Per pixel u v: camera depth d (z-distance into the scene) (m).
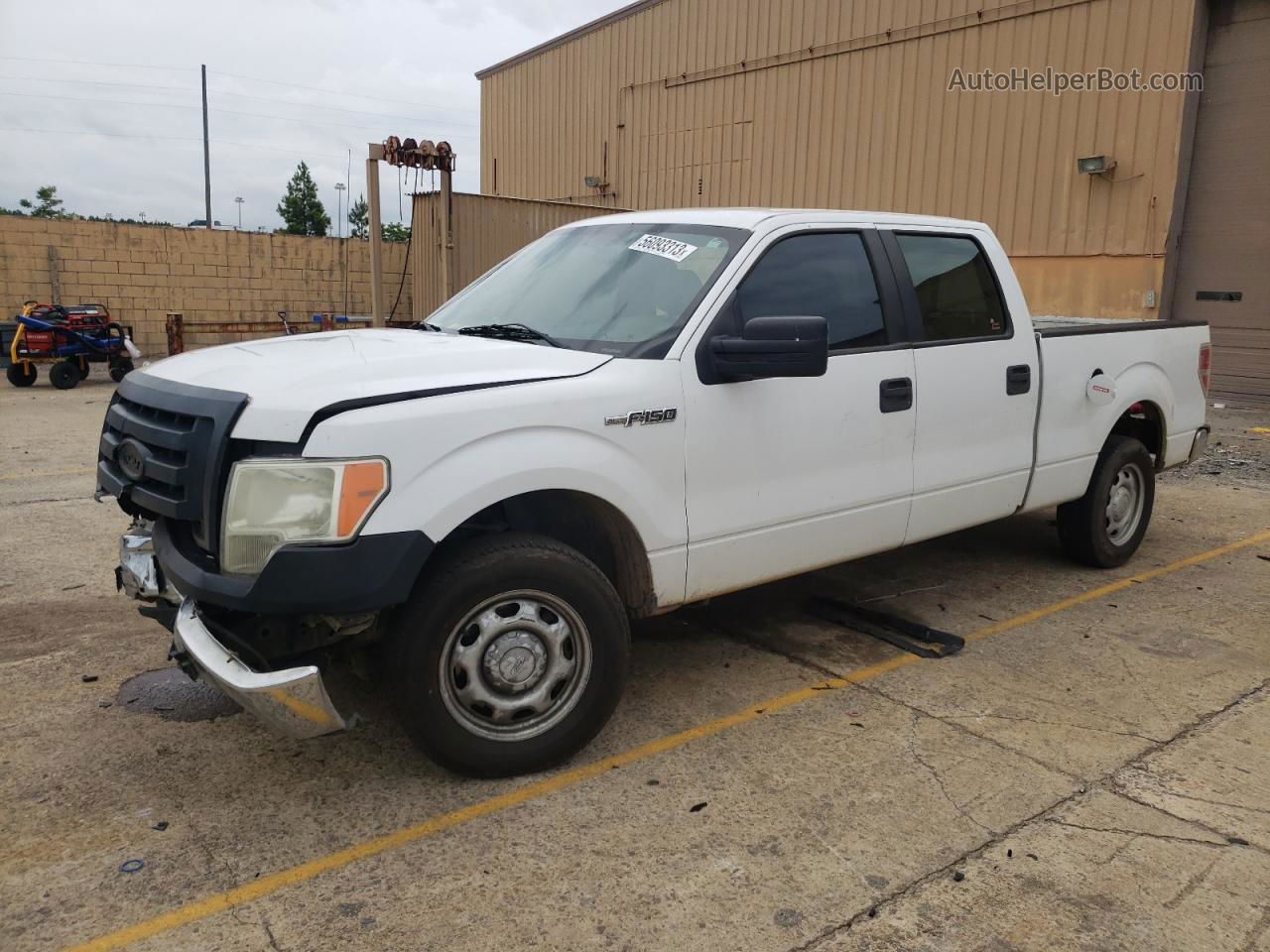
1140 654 4.68
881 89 15.49
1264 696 4.21
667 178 19.67
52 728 3.78
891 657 4.62
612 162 20.98
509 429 3.27
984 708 4.08
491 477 3.19
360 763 3.56
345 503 2.97
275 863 2.96
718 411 3.80
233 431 3.04
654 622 5.05
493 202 16.70
